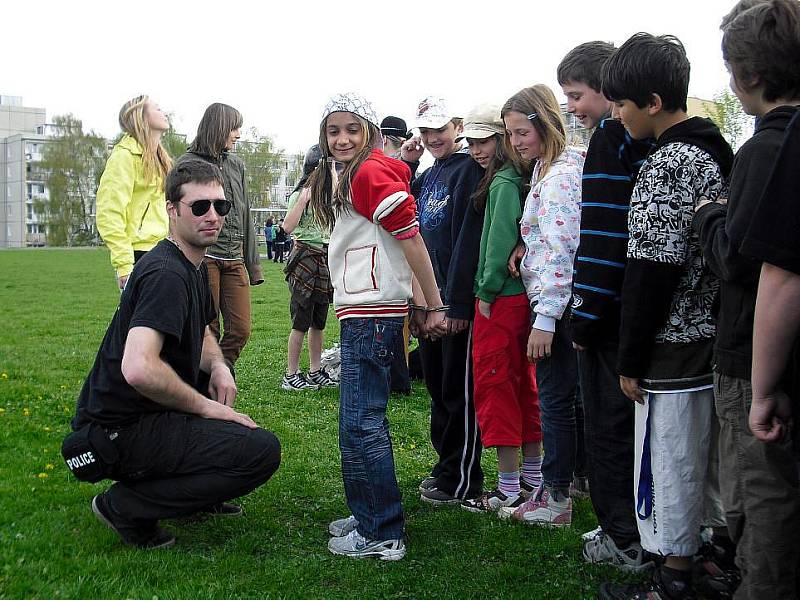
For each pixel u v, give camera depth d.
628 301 2.66
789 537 2.24
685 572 2.77
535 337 3.44
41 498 3.89
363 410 3.26
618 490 3.11
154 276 3.20
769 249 1.96
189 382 3.44
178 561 3.21
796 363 2.09
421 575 3.14
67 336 9.98
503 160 3.78
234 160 5.46
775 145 2.07
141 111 4.87
